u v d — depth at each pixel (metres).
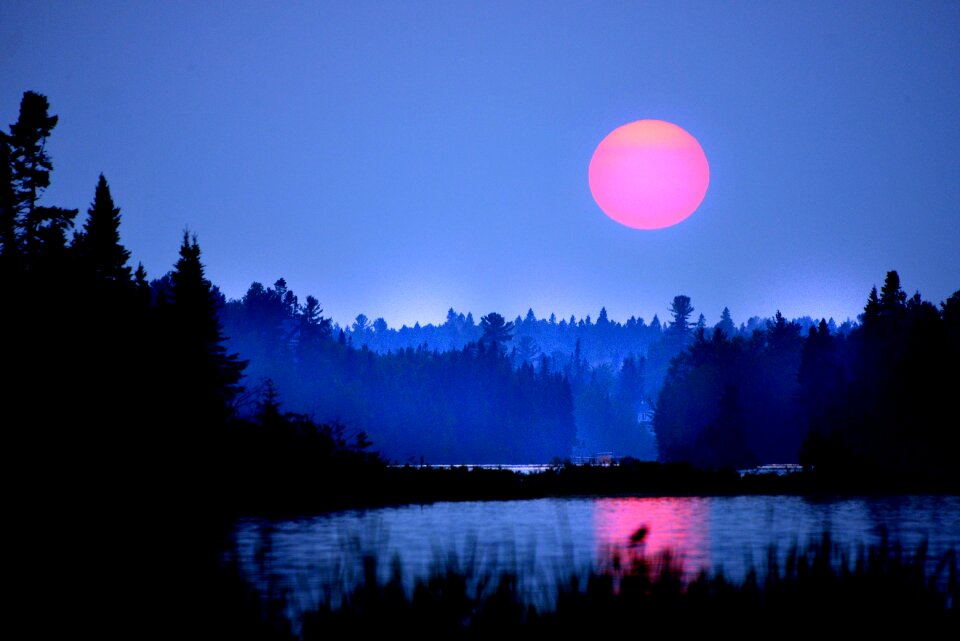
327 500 73.50
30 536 40.81
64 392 66.44
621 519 59.28
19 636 18.20
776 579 16.94
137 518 52.03
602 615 14.84
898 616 15.73
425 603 14.95
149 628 16.84
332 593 16.38
